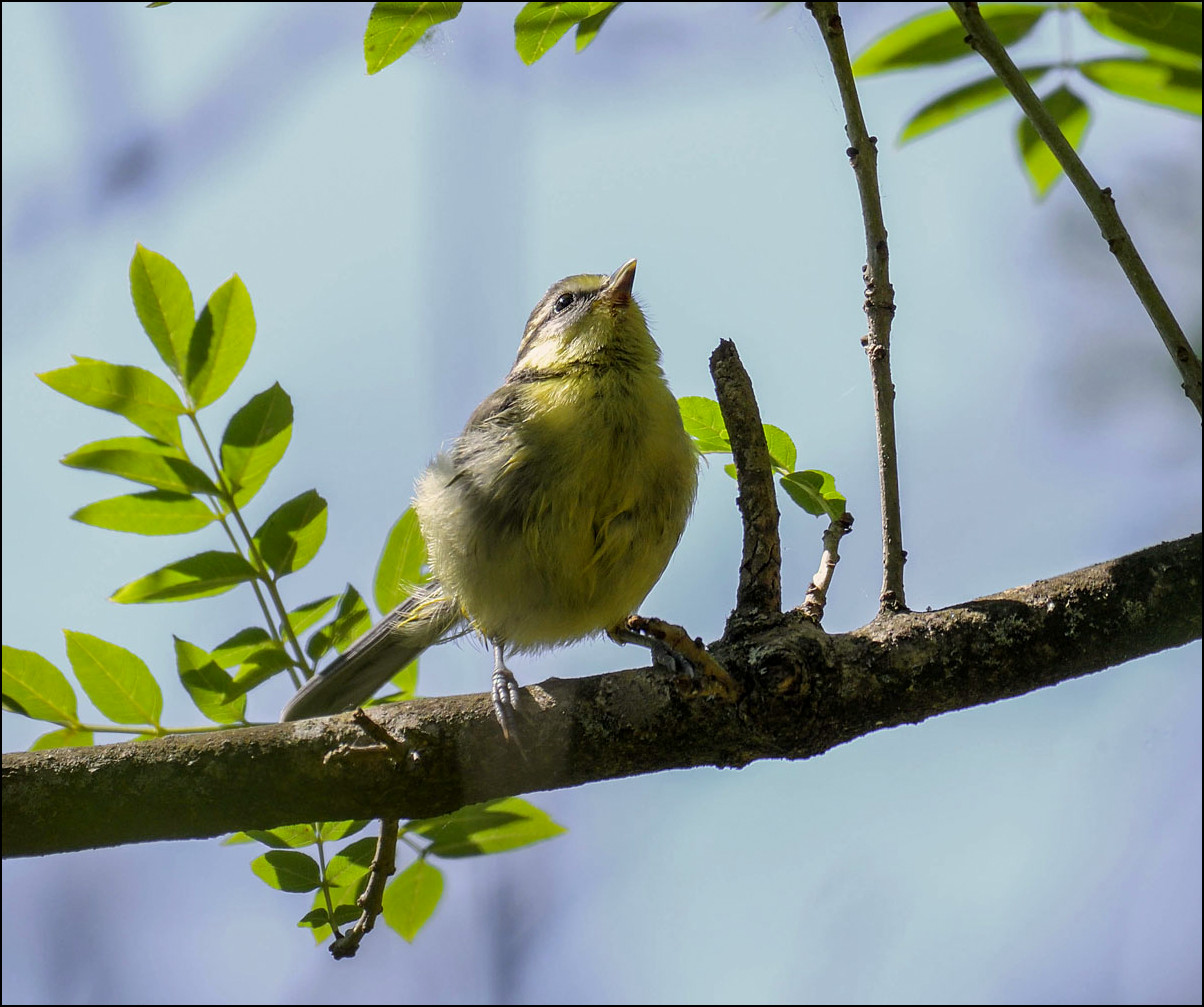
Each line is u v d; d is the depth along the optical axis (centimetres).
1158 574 664
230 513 765
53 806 617
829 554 734
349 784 637
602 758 654
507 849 748
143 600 748
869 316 721
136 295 749
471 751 647
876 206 712
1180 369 623
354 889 726
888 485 710
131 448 751
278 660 749
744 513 702
